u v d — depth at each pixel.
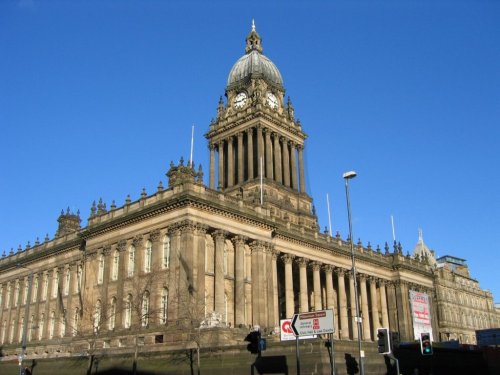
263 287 74.88
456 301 152.12
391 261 111.38
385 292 109.00
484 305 166.75
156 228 70.31
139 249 71.62
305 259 88.62
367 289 107.19
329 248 93.31
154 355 56.25
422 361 56.69
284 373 46.12
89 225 81.94
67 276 87.44
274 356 47.44
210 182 105.25
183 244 66.06
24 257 97.31
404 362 53.84
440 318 142.75
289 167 107.19
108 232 77.88
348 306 98.94
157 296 67.12
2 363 72.94
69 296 83.88
